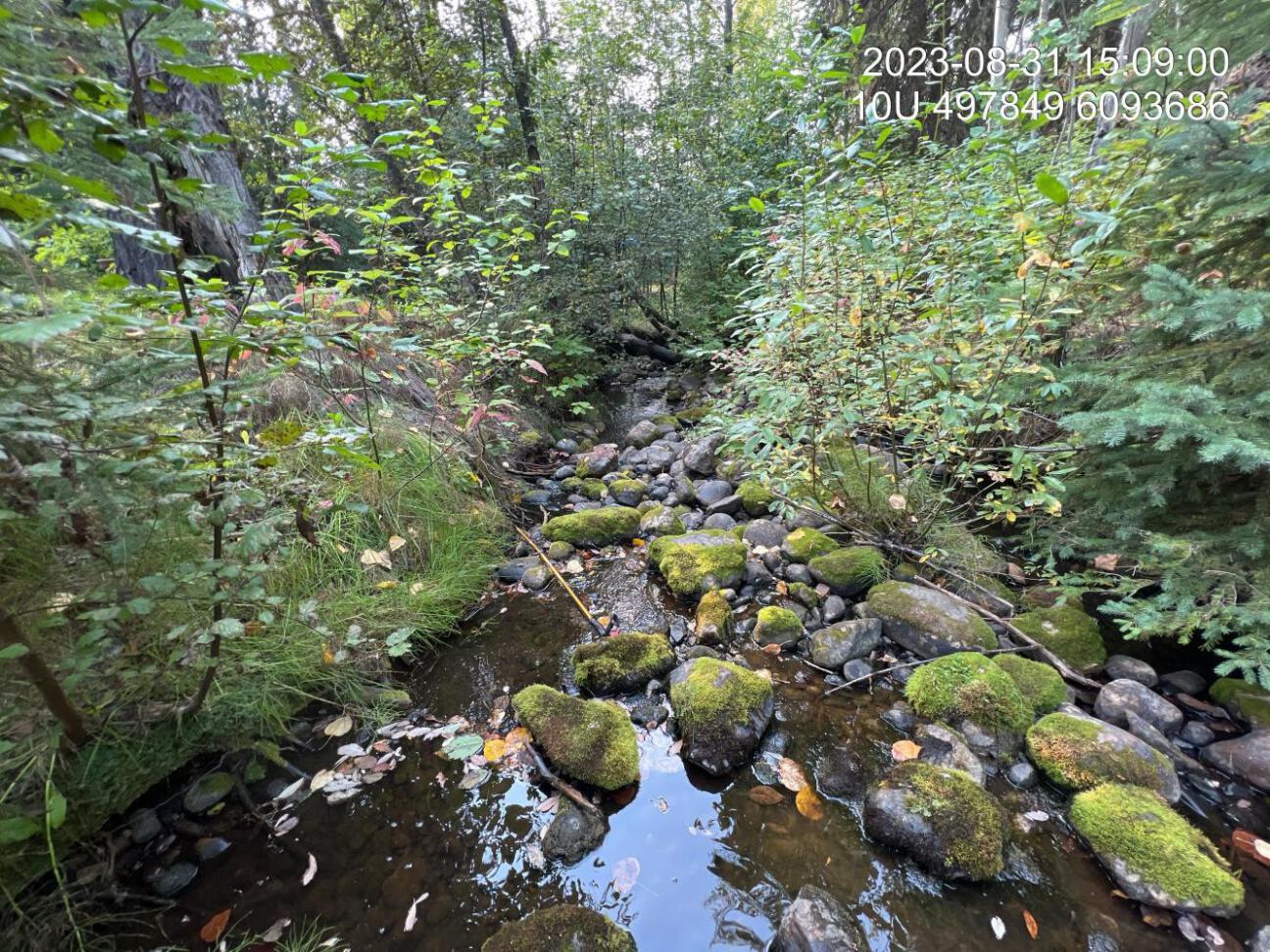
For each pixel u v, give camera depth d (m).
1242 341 1.82
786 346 3.07
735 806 1.80
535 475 4.53
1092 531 2.51
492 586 3.02
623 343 7.52
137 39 1.01
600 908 1.53
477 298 4.92
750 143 6.73
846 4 7.10
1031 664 2.17
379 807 1.80
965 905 1.49
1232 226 1.91
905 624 2.42
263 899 1.54
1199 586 1.92
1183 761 1.81
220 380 1.38
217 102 3.71
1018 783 1.81
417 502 3.09
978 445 3.11
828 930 1.38
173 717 1.84
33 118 0.84
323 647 2.22
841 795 1.81
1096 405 2.13
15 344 1.12
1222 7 1.84
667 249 6.49
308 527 1.97
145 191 1.23
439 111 5.72
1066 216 2.09
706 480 4.14
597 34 7.00
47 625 1.32
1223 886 1.42
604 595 2.93
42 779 1.51
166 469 1.24
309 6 5.79
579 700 2.09
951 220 2.81
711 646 2.50
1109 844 1.56
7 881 1.45
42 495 1.10
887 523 3.00
